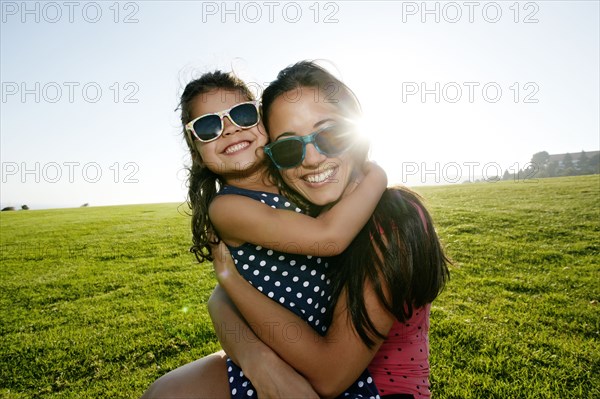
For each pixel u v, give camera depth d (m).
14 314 8.08
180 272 10.45
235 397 1.81
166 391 1.89
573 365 4.23
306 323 1.86
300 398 1.60
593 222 13.62
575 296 6.85
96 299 8.62
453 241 12.05
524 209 17.59
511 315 5.92
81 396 4.43
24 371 5.23
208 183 2.46
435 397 3.67
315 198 2.12
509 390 3.73
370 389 1.89
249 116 2.28
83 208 42.09
